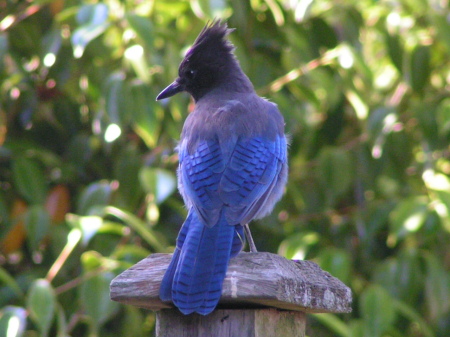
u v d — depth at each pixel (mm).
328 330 10859
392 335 9641
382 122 10039
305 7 9789
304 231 10430
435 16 10172
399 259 9859
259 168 7230
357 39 10617
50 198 10016
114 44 9844
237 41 9797
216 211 6445
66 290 9555
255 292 5480
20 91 10352
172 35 9625
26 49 10461
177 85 8406
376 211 10367
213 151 7148
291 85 10289
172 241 10602
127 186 9977
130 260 9000
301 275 5988
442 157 11219
